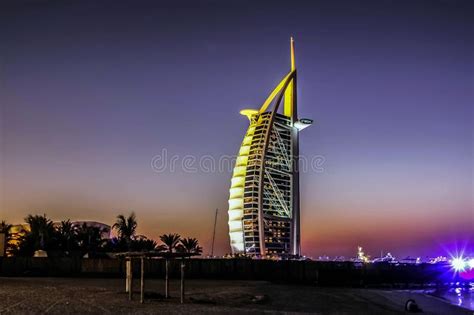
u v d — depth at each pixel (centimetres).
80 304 3900
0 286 5625
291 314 3800
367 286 10031
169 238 13912
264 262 9681
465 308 5462
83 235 11650
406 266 11844
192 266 9369
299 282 9612
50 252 11150
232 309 3869
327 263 10200
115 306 3819
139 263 9162
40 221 11375
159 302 4191
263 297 4962
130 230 12269
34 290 5081
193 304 4138
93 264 9031
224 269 9475
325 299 5434
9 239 11606
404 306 5250
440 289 9800
